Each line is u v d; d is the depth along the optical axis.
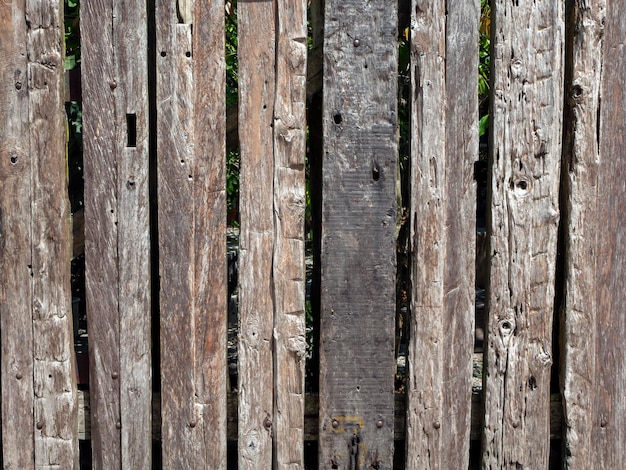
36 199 1.65
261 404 1.68
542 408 1.69
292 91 1.61
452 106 1.63
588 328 1.67
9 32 1.62
